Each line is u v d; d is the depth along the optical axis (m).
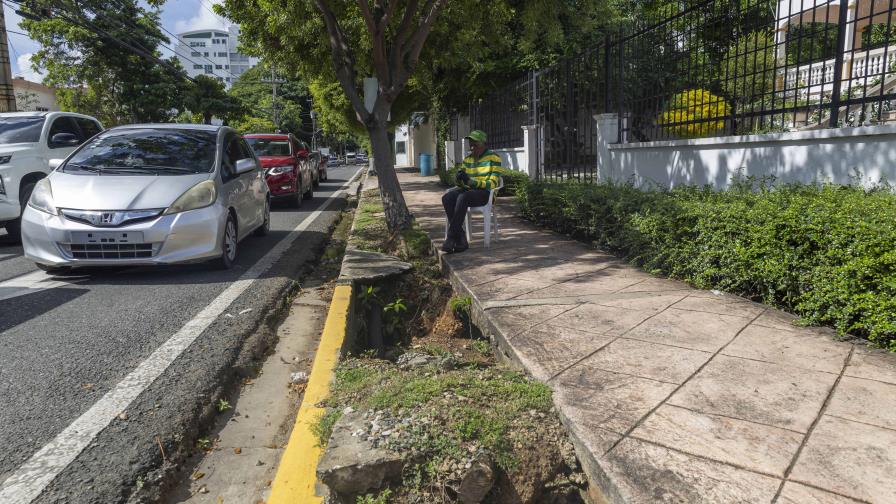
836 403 2.81
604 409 2.80
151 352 4.23
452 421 2.66
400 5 10.02
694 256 5.14
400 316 5.95
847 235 3.71
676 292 4.89
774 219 4.25
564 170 11.33
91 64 30.41
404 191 16.98
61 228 6.13
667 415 2.73
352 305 5.32
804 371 3.19
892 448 2.40
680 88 7.85
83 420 3.24
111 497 2.61
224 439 3.26
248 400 3.73
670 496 2.14
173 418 3.28
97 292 5.89
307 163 17.03
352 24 10.27
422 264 6.72
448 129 24.25
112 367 3.96
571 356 3.51
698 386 3.04
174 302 5.54
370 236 8.48
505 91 15.74
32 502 2.55
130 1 30.72
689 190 6.52
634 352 3.54
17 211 9.14
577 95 10.48
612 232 6.76
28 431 3.12
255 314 5.18
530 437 2.64
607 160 9.52
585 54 10.20
